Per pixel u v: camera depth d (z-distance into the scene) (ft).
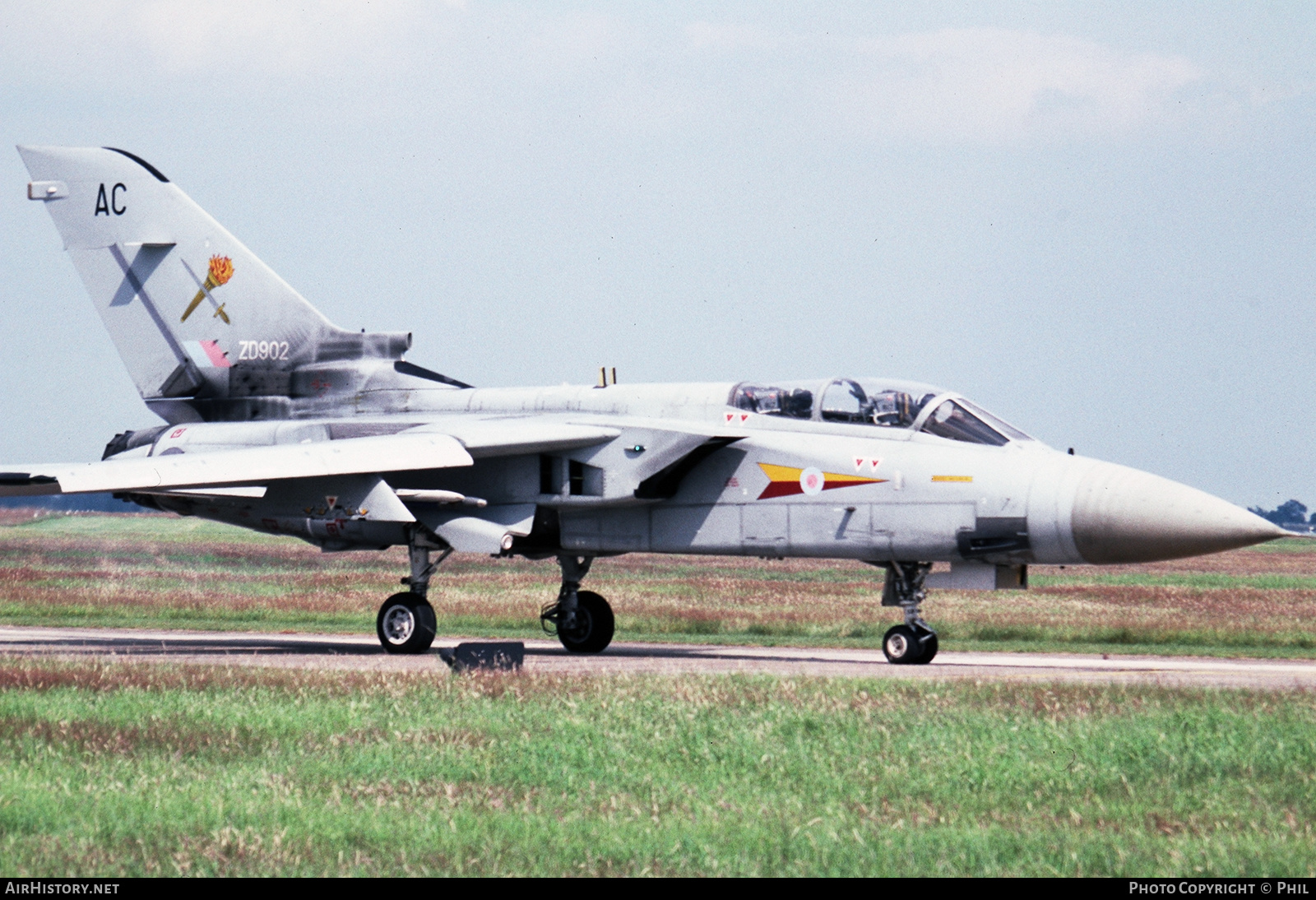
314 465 229.66
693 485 246.06
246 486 249.75
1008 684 169.27
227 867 88.33
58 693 158.20
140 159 300.20
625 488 242.37
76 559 564.71
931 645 229.66
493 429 250.57
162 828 96.99
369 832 96.32
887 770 116.78
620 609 368.68
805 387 242.99
